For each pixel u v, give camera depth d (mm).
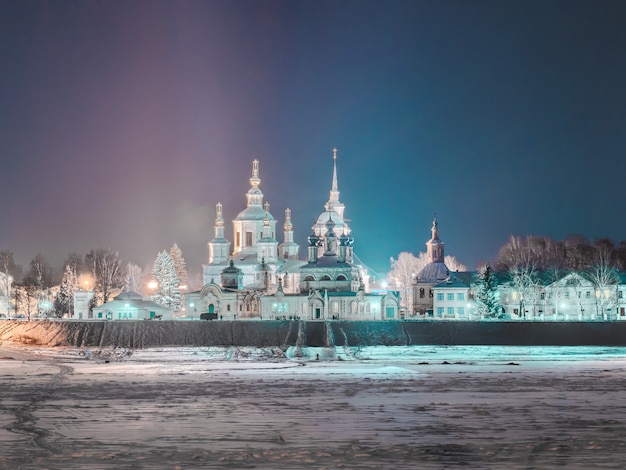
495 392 123500
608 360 171500
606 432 93062
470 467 78500
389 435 91688
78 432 93938
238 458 81625
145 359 179625
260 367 160750
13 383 135750
